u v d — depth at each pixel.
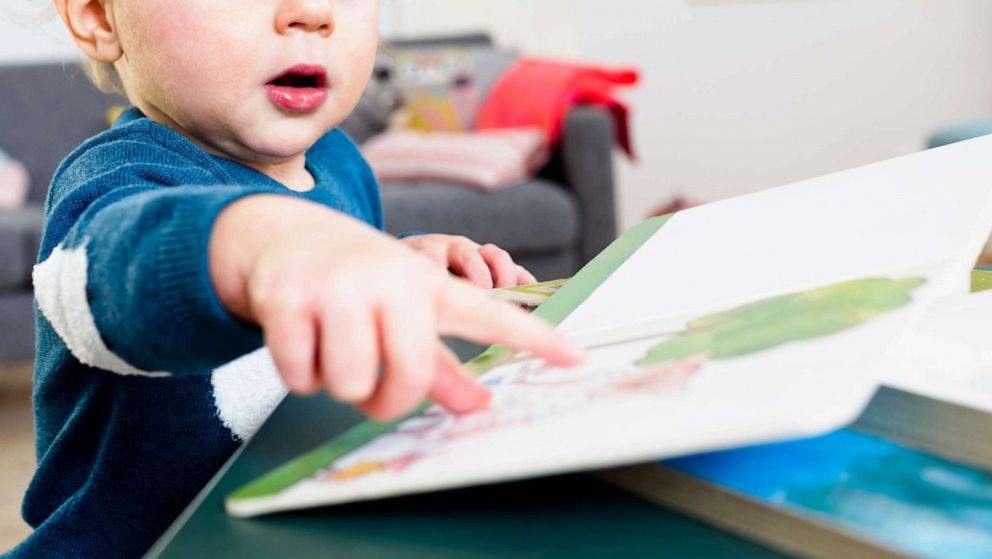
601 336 0.40
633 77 2.70
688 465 0.29
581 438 0.26
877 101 3.66
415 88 2.87
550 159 2.64
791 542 0.25
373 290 0.29
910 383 0.34
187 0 0.64
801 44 3.65
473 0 3.70
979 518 0.24
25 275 2.06
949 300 0.45
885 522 0.24
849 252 0.41
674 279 0.46
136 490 0.57
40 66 2.69
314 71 0.67
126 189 0.45
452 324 0.31
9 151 2.59
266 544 0.28
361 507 0.30
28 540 0.55
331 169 0.93
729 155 3.72
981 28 3.60
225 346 0.34
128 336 0.36
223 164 0.70
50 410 0.61
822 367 0.27
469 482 0.27
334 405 0.42
